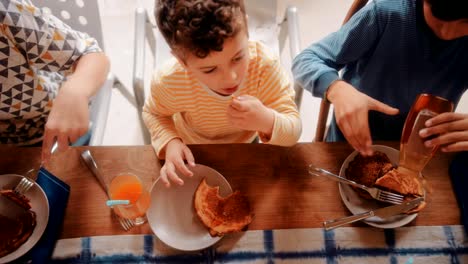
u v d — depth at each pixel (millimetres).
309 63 924
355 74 1024
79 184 754
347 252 706
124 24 1907
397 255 703
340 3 1974
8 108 931
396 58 896
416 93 958
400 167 742
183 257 700
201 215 718
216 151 799
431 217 734
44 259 678
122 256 696
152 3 1958
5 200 714
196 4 597
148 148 812
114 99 1732
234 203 731
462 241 713
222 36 603
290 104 900
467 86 953
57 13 1026
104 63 894
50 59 858
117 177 718
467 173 754
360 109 734
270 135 800
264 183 769
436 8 614
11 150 779
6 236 682
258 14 1319
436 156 792
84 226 717
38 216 713
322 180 771
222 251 705
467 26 641
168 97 909
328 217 737
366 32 873
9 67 855
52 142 728
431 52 846
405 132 704
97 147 795
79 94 763
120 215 695
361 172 762
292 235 718
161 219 735
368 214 713
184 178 772
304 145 809
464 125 651
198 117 980
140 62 1168
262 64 864
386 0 832
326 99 845
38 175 746
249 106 758
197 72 724
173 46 675
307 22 1923
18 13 786
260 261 699
